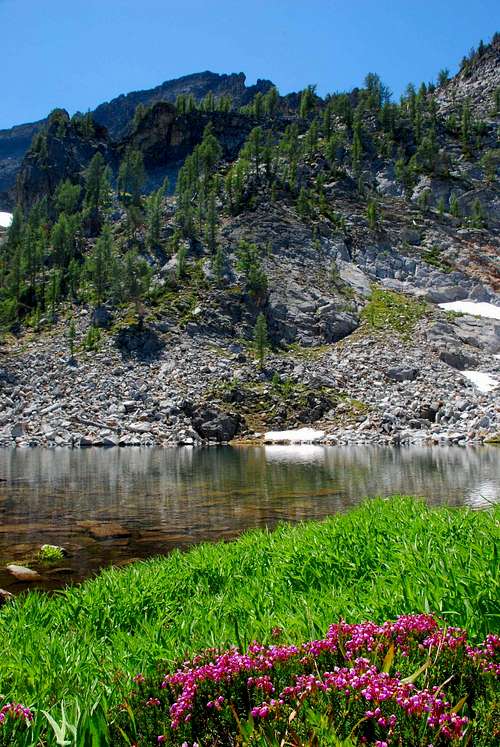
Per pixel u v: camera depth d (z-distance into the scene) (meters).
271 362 85.38
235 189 142.00
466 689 4.03
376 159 169.25
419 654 4.46
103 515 21.16
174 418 70.38
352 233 132.50
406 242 133.38
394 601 6.27
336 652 4.55
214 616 7.46
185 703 3.90
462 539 8.72
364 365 85.44
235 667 4.32
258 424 71.00
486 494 25.19
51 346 92.31
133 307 101.00
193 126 194.12
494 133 184.12
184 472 36.50
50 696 5.00
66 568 13.85
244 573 10.11
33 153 186.50
